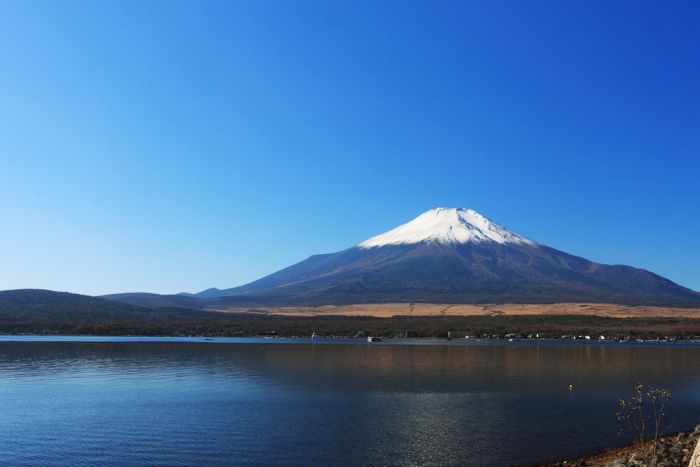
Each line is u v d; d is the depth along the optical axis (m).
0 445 35.72
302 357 97.25
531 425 41.34
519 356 102.56
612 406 49.25
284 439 37.22
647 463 28.30
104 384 62.06
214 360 90.38
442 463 31.94
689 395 56.28
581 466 30.66
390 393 55.78
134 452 34.22
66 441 36.72
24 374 70.69
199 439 37.19
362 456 33.28
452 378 68.25
